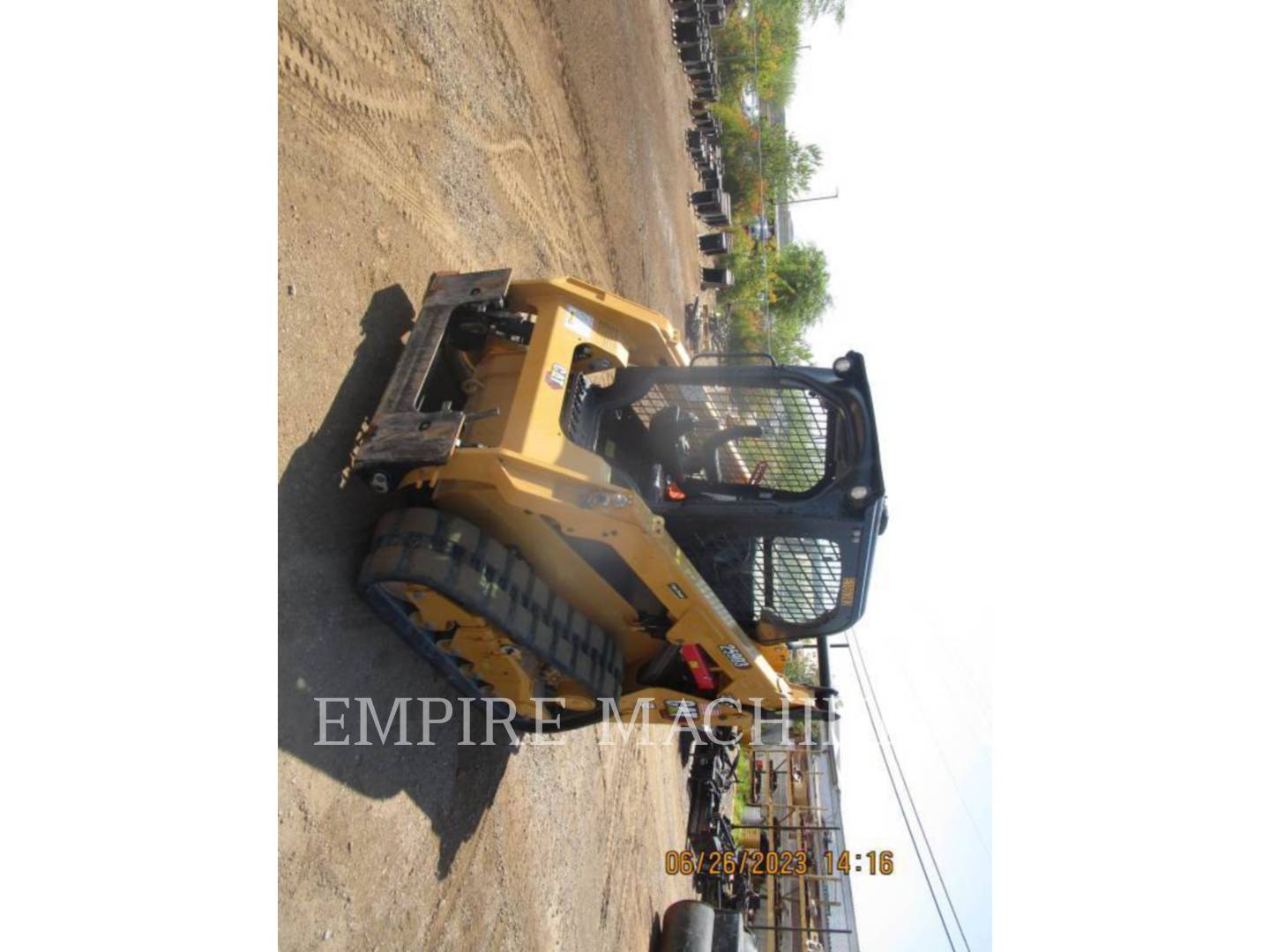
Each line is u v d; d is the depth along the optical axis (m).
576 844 5.84
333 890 3.26
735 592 3.87
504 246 5.60
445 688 4.16
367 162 3.98
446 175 4.80
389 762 3.68
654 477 3.62
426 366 3.55
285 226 3.35
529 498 3.23
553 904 5.31
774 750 13.38
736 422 3.91
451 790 4.17
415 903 3.80
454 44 4.98
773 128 20.14
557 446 3.42
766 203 19.80
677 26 14.91
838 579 3.68
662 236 11.38
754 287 18.17
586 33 7.84
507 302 4.04
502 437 3.55
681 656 4.22
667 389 4.02
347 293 3.72
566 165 7.05
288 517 3.18
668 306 11.77
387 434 3.33
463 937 4.17
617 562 3.75
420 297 4.34
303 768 3.16
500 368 3.95
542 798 5.33
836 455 3.64
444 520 3.34
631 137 9.61
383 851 3.59
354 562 3.51
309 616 3.23
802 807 12.99
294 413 3.29
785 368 3.69
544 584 3.75
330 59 3.74
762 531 3.47
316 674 3.26
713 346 15.26
